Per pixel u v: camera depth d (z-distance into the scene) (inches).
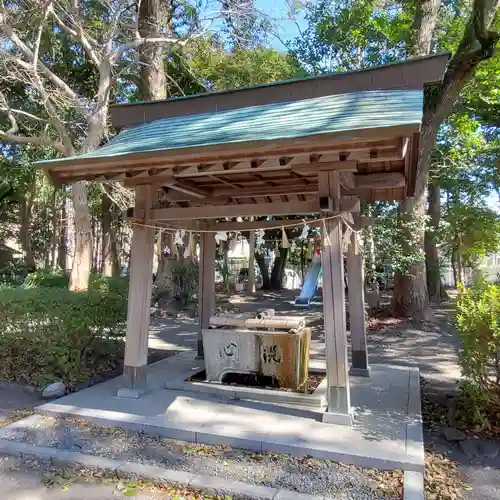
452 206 654.5
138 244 183.8
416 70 158.1
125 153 144.3
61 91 454.6
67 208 863.7
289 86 177.6
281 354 179.0
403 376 214.8
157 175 173.3
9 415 167.2
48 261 931.3
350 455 124.7
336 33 514.9
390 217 409.1
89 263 449.7
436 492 114.5
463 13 481.7
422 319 402.0
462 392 169.6
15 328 209.3
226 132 155.3
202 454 131.9
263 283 871.1
